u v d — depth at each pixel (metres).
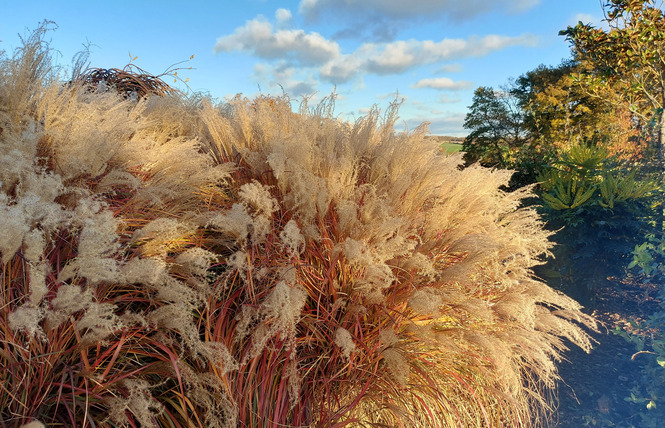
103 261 1.48
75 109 2.34
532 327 2.65
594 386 3.36
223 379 1.70
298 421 1.86
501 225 3.15
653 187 4.62
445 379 2.34
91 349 1.69
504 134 19.28
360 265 2.25
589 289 4.66
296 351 2.07
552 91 18.59
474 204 2.81
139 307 1.93
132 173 2.52
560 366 3.69
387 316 2.25
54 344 1.56
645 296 4.77
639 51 7.46
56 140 2.04
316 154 2.73
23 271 1.61
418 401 2.18
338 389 2.08
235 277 2.23
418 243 2.54
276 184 2.75
